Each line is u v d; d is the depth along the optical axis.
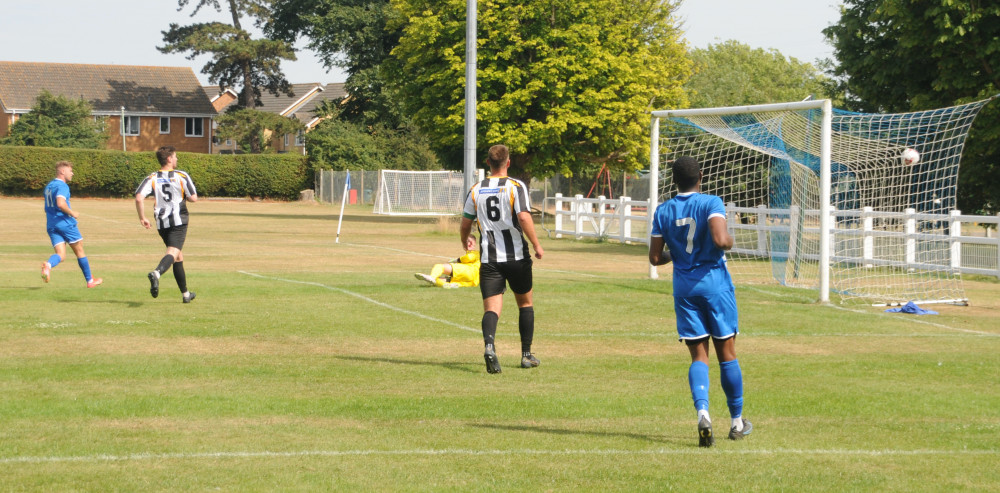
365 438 16.73
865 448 16.31
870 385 22.09
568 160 104.19
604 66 97.75
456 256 59.78
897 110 71.56
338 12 168.25
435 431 17.33
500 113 96.88
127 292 38.25
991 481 14.29
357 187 156.00
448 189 137.75
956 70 64.31
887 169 55.19
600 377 22.91
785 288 45.22
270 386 21.31
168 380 21.80
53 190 37.53
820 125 41.12
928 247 57.38
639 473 14.59
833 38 75.06
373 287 41.31
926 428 17.89
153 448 15.85
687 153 55.50
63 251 37.78
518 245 23.20
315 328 29.97
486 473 14.55
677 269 17.09
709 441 16.14
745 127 45.16
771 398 20.55
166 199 34.19
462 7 98.25
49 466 14.66
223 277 44.88
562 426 17.86
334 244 70.06
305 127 188.50
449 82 98.81
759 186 64.69
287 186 171.12
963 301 39.31
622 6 105.19
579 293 40.12
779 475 14.51
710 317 16.81
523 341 24.22
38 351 25.25
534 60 100.38
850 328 31.73
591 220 88.62
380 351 26.20
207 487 13.63
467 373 23.22
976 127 63.09
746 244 68.88
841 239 58.59
